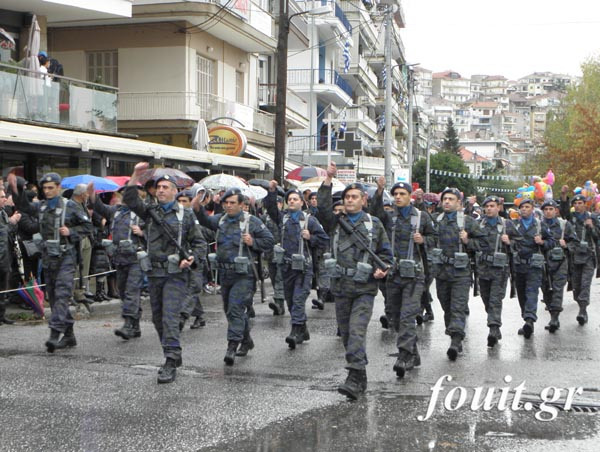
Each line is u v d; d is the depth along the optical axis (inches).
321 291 558.6
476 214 682.8
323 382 323.3
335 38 1814.7
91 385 311.3
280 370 346.0
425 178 2807.6
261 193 723.4
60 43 1048.8
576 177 1930.4
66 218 381.7
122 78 1032.8
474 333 458.6
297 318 408.5
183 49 1014.4
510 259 435.2
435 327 479.8
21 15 831.1
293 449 236.2
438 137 5944.9
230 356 354.6
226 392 303.3
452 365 362.6
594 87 2191.2
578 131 2004.2
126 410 275.9
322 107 1820.9
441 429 258.8
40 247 381.1
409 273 343.3
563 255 467.2
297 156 1619.1
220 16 1010.1
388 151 1310.3
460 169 2805.1
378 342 425.4
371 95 2375.7
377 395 303.0
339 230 311.9
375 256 302.7
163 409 277.6
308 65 1733.5
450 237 390.0
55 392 299.6
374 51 2393.0
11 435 247.0
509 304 600.7
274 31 1294.3
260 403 287.4
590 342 430.0
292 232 420.2
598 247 524.7
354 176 1037.8
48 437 245.3
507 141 6953.7
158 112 1014.4
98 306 537.3
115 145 695.1
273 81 1400.1
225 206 359.6
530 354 392.2
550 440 248.7
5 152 665.0
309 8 1676.9
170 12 980.6
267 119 1249.4
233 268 357.4
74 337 393.1
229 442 241.9
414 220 355.9
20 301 503.5
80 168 720.3
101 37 1037.2
